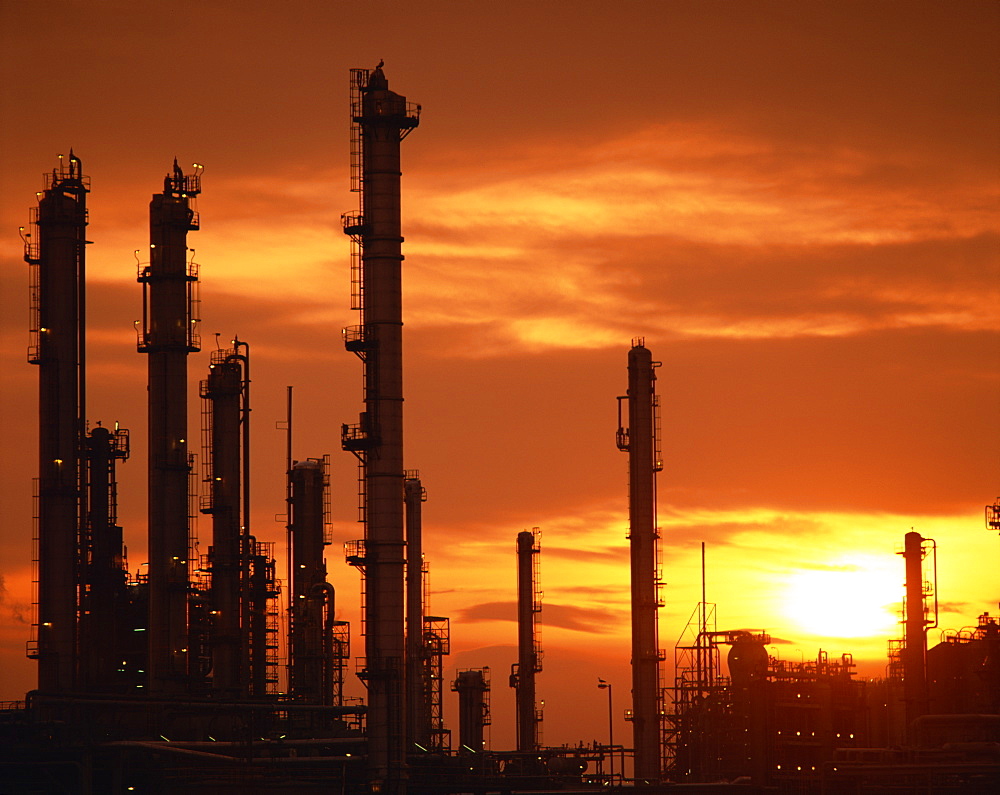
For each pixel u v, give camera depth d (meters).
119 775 198.62
